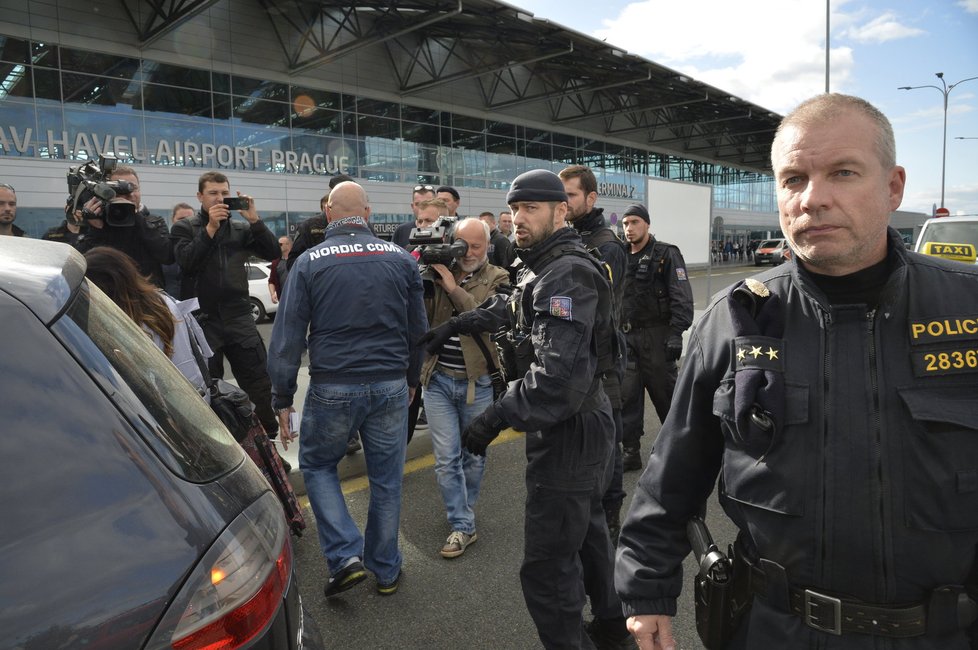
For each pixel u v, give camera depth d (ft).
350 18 70.69
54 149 53.67
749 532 3.95
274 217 68.13
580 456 7.06
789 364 3.73
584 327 6.58
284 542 4.05
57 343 3.38
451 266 12.18
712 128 118.52
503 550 11.03
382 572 9.70
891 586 3.48
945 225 27.55
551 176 7.16
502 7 60.18
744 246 148.87
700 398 4.24
